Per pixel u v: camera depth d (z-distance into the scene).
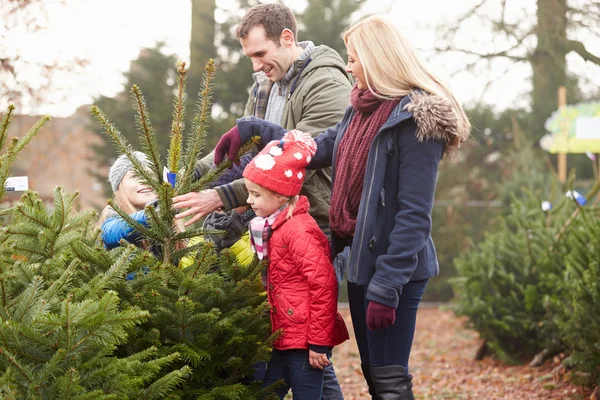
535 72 14.09
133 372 2.33
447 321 9.47
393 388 2.88
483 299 6.71
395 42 2.83
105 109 12.07
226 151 3.22
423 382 6.26
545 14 13.28
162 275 2.71
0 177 2.78
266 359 2.92
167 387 2.40
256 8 3.51
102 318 2.20
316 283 2.88
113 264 2.54
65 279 2.47
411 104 2.71
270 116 3.68
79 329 2.23
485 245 6.96
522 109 16.31
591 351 4.93
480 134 16.14
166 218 2.87
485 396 5.55
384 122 2.82
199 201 2.99
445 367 6.81
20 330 2.16
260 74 3.85
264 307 2.88
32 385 2.12
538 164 12.03
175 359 2.68
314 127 3.37
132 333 2.61
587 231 5.58
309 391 2.97
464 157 16.02
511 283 6.55
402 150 2.77
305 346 2.95
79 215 2.98
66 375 2.10
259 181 2.93
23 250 2.70
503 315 6.56
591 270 4.96
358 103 2.89
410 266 2.73
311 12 12.62
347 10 12.59
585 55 13.43
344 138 2.99
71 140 19.97
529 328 6.34
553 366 6.11
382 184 2.78
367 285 2.82
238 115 12.57
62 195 2.80
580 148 13.48
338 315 3.10
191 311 2.67
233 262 2.96
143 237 3.03
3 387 2.04
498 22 13.51
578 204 5.65
